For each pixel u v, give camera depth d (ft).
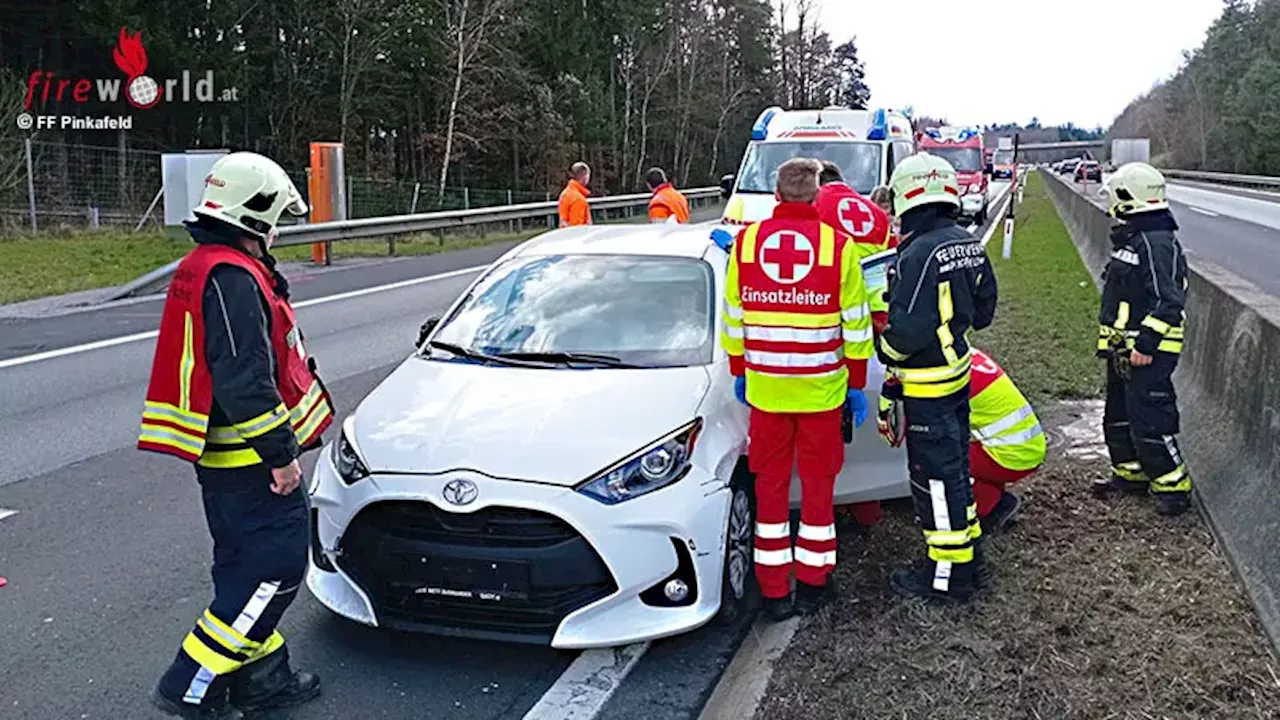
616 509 12.74
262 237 11.23
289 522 11.55
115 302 43.14
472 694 12.66
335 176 62.64
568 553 12.59
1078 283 46.88
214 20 117.08
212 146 123.54
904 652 12.84
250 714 12.06
